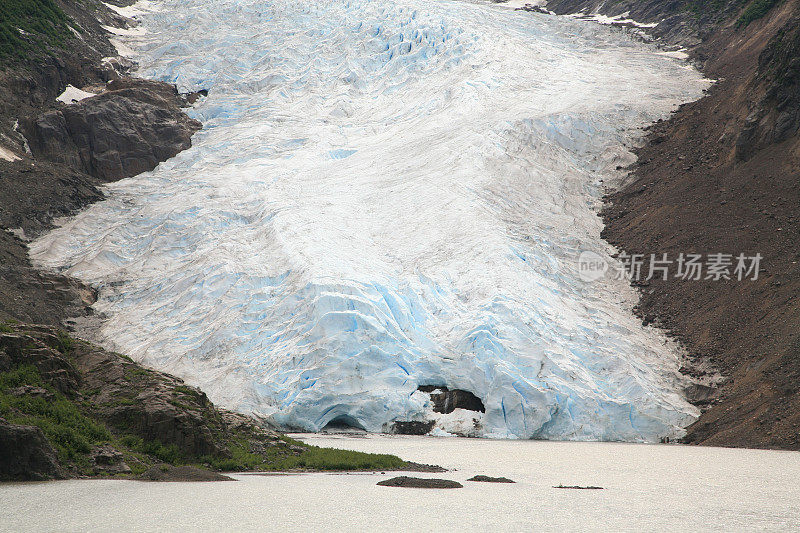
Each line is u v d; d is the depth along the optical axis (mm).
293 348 118812
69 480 53344
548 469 76312
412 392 116500
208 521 43312
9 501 46000
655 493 60375
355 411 112938
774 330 112125
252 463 67938
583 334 121812
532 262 138500
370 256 140875
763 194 139750
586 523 47281
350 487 58375
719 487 63844
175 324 132625
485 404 113562
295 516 45875
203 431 65125
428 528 44031
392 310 126000
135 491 50969
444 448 95500
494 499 55344
